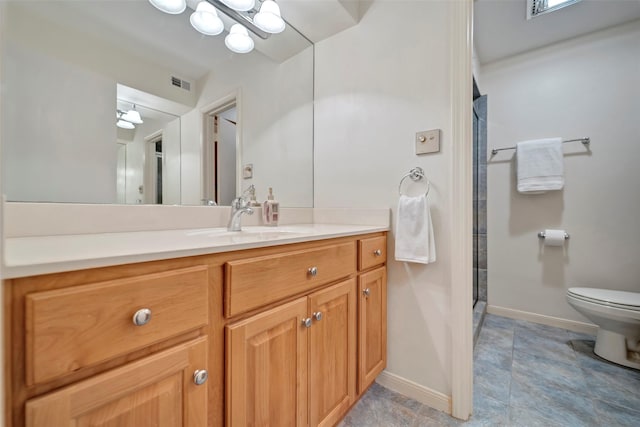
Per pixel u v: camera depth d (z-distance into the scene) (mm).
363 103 1469
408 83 1318
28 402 374
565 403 1240
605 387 1348
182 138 1142
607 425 1110
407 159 1318
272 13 1262
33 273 373
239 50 1333
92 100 898
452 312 1184
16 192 742
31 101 772
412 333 1303
